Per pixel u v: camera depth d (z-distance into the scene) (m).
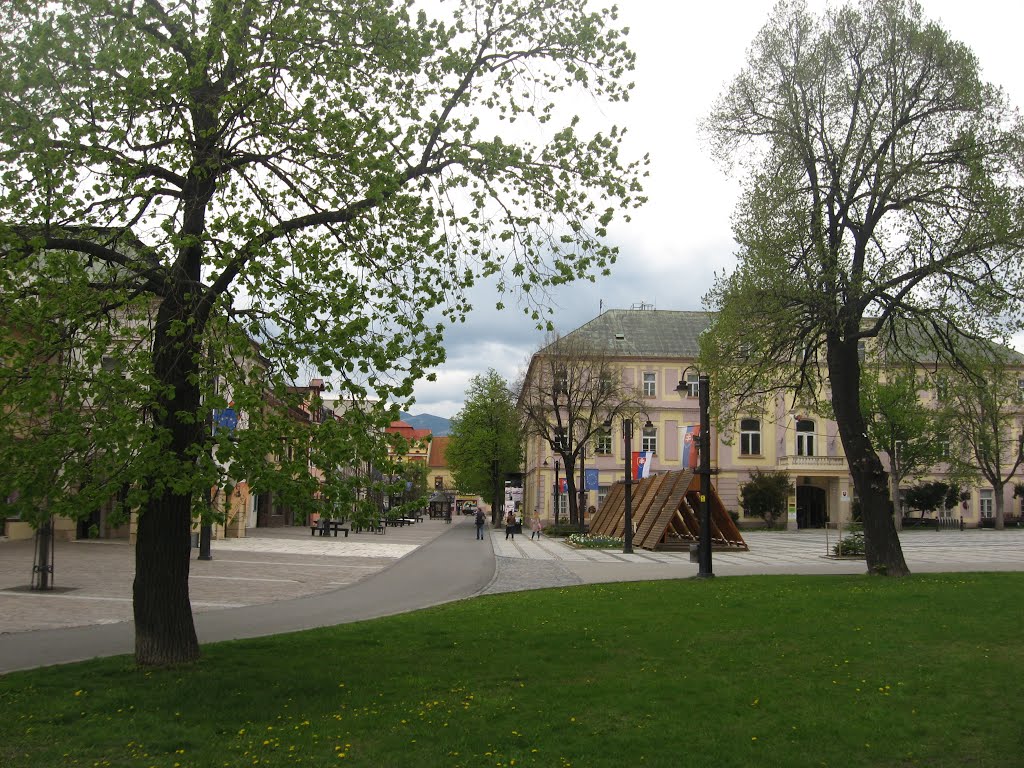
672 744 6.76
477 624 13.27
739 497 65.69
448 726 7.30
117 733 7.05
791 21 20.11
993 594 15.41
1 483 7.68
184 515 9.80
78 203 8.70
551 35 10.24
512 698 8.25
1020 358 20.50
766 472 65.12
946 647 10.54
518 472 88.56
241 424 9.09
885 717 7.46
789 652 10.40
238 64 8.90
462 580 22.88
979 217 17.84
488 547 40.81
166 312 9.02
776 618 13.09
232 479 8.21
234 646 11.21
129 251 9.70
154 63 8.90
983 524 67.38
